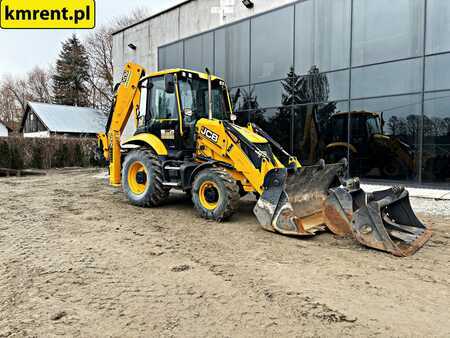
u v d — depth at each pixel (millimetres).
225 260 3750
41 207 6824
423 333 2332
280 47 11477
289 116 11320
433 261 3736
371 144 9750
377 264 3631
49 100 52250
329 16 10398
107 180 12438
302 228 4570
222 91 6988
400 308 2678
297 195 5152
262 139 5621
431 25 8758
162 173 6445
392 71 9375
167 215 6004
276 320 2496
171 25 15297
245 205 6977
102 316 2553
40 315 2562
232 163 5578
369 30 9742
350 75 10078
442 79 8648
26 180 12578
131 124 17047
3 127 45031
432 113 8805
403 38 9180
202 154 6039
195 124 6176
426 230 4734
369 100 9781
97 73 43438
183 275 3330
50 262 3660
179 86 6195
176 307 2693
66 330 2365
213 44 13523
